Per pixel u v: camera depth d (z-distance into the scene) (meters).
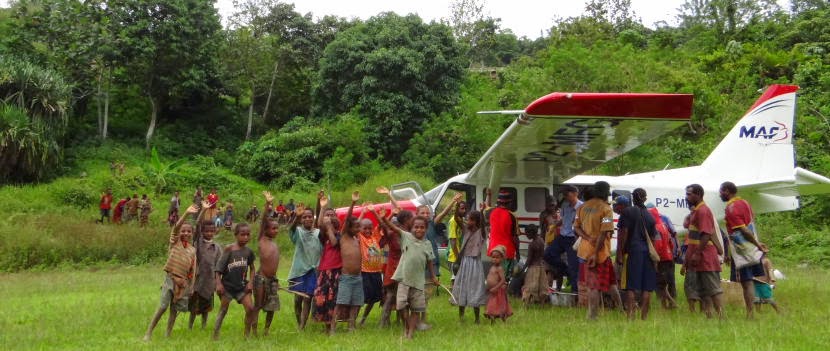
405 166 28.70
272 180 29.95
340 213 10.14
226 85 34.41
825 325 6.72
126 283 12.61
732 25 37.09
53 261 16.58
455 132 28.66
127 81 32.28
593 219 7.31
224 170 30.92
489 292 7.23
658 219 8.29
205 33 32.22
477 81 33.81
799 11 42.81
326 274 6.79
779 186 10.68
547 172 10.00
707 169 11.53
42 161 26.47
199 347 6.02
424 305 6.57
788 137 11.30
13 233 17.14
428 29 32.50
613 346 5.78
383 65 30.36
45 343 6.42
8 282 13.38
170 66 31.77
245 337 6.52
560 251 9.05
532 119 6.90
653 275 7.28
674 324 6.88
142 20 30.16
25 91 27.28
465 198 10.79
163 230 18.55
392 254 7.25
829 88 25.02
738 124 11.51
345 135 29.48
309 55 37.12
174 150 32.66
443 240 10.32
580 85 24.33
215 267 6.64
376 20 33.22
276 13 37.06
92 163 29.38
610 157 8.83
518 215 10.66
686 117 6.64
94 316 8.08
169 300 6.54
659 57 31.92
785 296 9.27
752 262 7.30
